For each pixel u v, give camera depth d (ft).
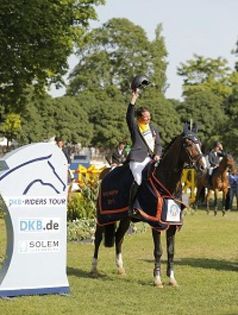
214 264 43.14
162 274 38.75
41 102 172.14
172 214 34.19
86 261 43.21
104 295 32.45
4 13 83.41
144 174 34.88
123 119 194.08
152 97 215.10
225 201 85.97
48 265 32.32
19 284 31.53
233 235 60.03
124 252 47.65
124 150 69.41
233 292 33.91
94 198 58.44
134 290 33.81
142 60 259.80
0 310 28.58
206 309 29.84
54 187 32.48
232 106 111.96
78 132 184.34
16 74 91.30
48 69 94.32
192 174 91.91
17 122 139.44
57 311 28.71
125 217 36.27
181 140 33.88
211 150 86.74
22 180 31.53
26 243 31.71
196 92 231.30
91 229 54.49
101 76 260.83
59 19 91.76
